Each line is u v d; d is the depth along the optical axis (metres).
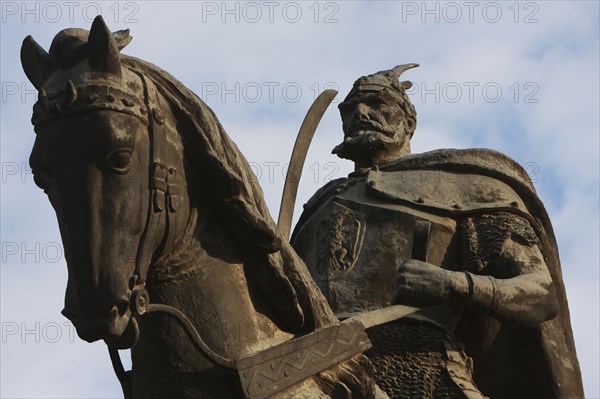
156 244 7.79
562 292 11.39
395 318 9.53
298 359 8.09
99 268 7.37
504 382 11.01
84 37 7.89
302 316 8.35
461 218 11.02
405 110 11.92
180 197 7.91
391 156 11.73
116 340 7.59
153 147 7.74
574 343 11.30
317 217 11.44
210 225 8.16
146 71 8.05
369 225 11.11
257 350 8.05
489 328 10.88
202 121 8.09
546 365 10.98
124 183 7.52
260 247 8.19
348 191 11.45
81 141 7.49
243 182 8.09
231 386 7.86
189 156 8.05
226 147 8.15
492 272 10.80
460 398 9.99
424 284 9.88
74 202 7.44
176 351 7.92
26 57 7.85
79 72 7.65
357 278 10.88
